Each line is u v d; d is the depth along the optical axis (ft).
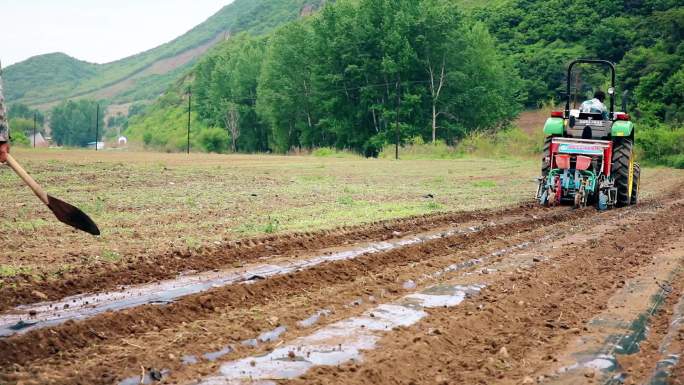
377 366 17.22
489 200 61.77
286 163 128.77
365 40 253.03
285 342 19.30
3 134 20.11
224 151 323.98
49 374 16.12
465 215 49.08
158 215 45.34
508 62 273.13
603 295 26.25
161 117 516.32
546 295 26.13
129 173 83.82
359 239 37.55
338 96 255.09
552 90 292.40
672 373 17.71
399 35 240.12
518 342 20.35
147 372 16.52
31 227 37.93
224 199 56.80
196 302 23.17
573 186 57.41
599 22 307.99
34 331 19.03
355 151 248.93
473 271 30.12
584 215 52.65
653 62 216.74
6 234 35.47
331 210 49.98
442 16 240.73
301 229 39.45
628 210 57.11
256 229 39.04
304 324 21.31
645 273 30.12
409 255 33.86
